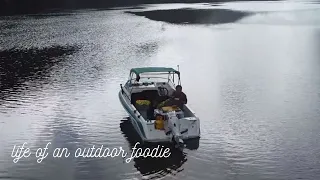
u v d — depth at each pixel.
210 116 18.67
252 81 25.69
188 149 14.80
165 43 42.53
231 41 44.59
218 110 19.56
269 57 34.69
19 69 29.00
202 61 32.66
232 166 13.49
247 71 28.81
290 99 21.42
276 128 17.03
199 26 59.50
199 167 13.42
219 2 115.81
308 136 16.09
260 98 21.69
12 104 20.45
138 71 18.72
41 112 19.20
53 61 32.06
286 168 13.34
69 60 32.50
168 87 18.44
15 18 67.56
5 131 16.69
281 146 15.12
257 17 72.56
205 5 102.38
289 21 65.81
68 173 13.05
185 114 15.91
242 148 14.93
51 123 17.69
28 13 76.62
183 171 13.16
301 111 19.28
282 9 89.00
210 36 48.94
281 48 39.62
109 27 56.81
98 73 27.66
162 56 34.69
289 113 19.02
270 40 45.34
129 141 15.60
